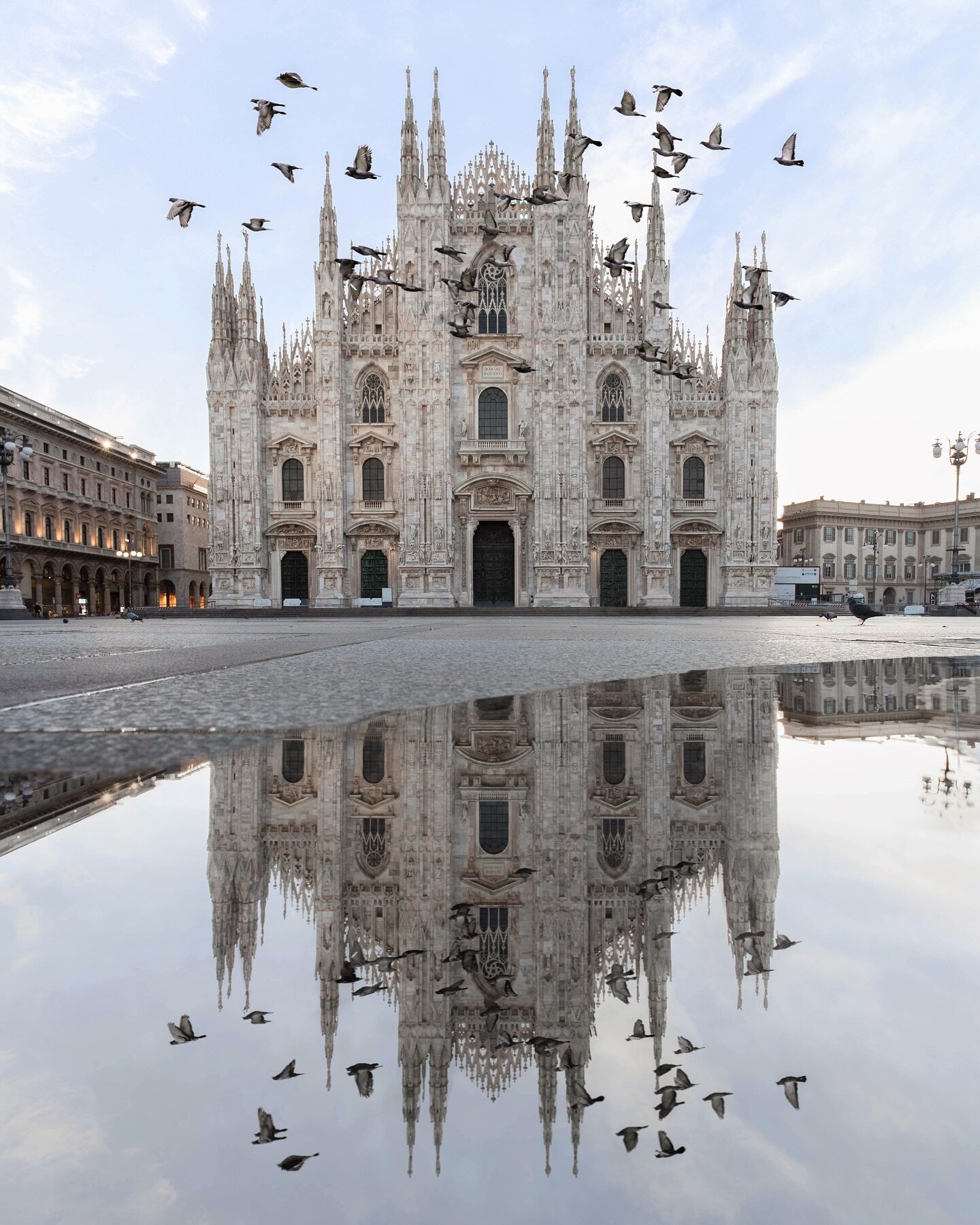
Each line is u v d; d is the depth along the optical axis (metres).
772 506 56.81
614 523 56.78
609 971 1.81
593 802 3.41
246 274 57.16
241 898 2.33
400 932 2.10
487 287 57.19
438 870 2.58
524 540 57.78
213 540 57.44
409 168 54.97
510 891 2.37
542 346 55.62
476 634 22.95
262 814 3.24
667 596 56.41
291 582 59.19
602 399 57.62
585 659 12.07
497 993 1.74
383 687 7.92
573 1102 1.33
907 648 15.45
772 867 2.51
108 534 88.62
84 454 84.31
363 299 57.56
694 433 57.34
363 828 3.06
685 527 57.75
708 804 3.34
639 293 57.44
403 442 55.94
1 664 11.62
